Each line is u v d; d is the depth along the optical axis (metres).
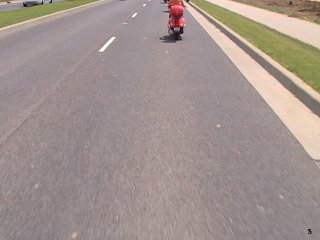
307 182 3.97
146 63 9.60
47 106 6.27
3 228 3.19
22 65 9.23
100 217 3.35
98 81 7.84
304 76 7.50
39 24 17.61
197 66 9.34
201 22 19.45
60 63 9.50
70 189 3.79
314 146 4.86
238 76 8.38
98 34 14.53
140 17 21.33
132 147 4.76
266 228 3.21
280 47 11.04
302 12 26.66
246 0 41.44
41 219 3.31
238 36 13.22
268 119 5.78
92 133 5.18
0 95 6.83
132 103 6.47
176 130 5.32
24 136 5.07
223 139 5.03
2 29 14.41
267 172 4.17
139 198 3.64
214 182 3.95
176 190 3.79
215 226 3.23
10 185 3.86
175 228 3.20
